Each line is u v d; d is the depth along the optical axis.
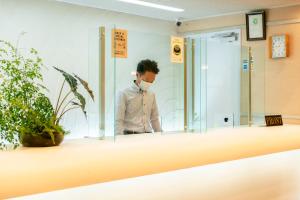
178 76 2.50
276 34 4.79
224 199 1.21
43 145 1.68
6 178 1.15
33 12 4.39
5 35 4.19
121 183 1.40
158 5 4.75
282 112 4.70
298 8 4.57
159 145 1.77
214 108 3.59
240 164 1.85
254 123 3.27
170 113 2.55
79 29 4.80
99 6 4.88
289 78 4.64
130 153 1.55
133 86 2.56
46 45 4.50
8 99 1.57
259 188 1.38
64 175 1.26
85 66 4.83
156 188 1.34
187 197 1.23
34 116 1.64
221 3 4.56
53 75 4.51
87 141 1.88
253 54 3.42
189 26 5.82
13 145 1.67
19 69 1.67
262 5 4.70
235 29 5.23
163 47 2.63
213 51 3.73
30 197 1.16
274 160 1.97
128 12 5.26
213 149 1.77
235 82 3.49
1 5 4.16
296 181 1.50
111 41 1.90
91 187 1.33
